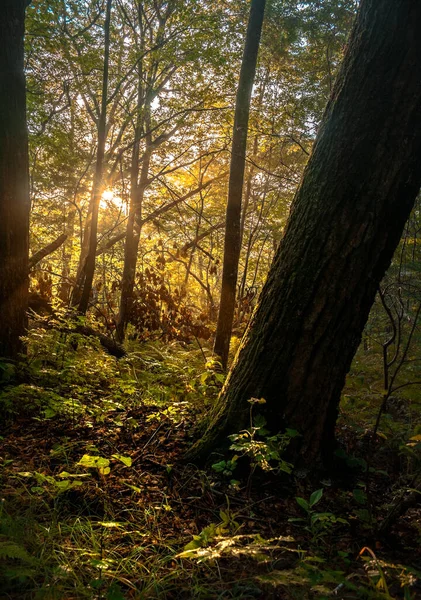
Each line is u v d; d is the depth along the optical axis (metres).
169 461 3.57
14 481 3.09
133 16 11.48
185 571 2.38
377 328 6.86
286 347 3.46
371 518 2.87
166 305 9.13
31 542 2.46
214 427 3.62
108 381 5.88
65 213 16.81
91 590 2.15
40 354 5.44
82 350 6.50
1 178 5.13
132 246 11.08
